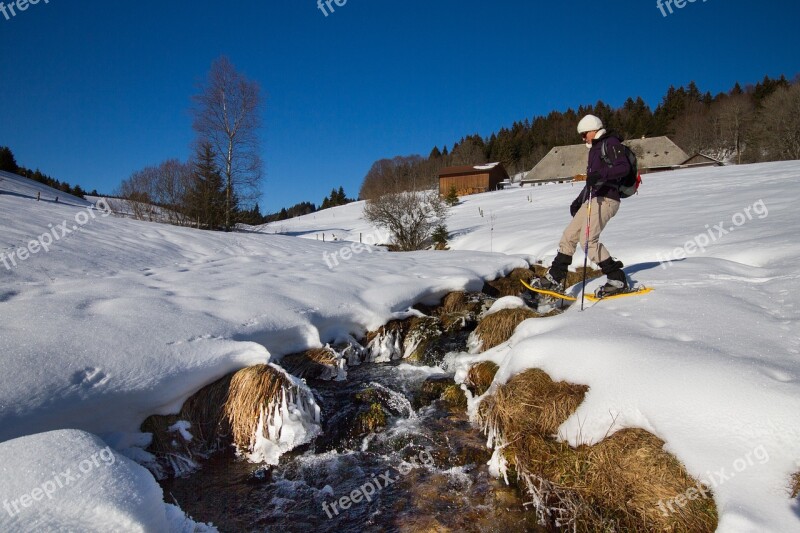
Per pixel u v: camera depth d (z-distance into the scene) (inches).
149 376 121.4
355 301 210.2
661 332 135.3
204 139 951.0
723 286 172.7
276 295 198.7
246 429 132.7
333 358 180.1
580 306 186.1
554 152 2182.6
